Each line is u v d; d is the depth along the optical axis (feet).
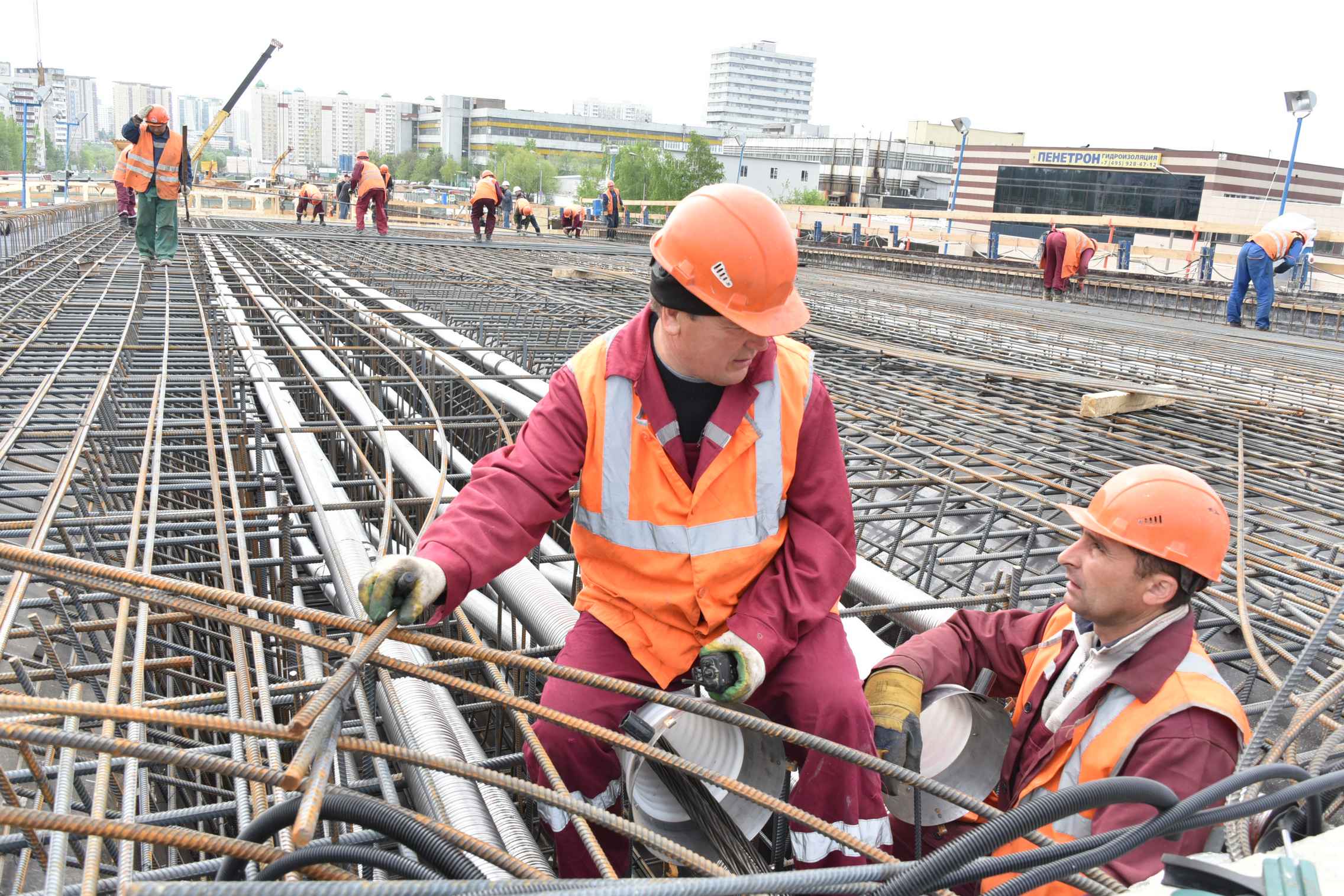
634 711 7.47
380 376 24.97
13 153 385.91
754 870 7.13
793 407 7.40
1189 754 7.30
